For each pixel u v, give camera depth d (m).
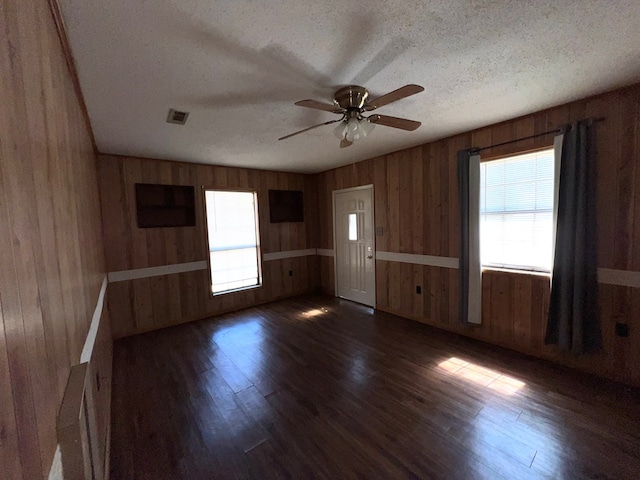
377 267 4.43
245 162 4.31
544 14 1.36
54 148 1.04
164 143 3.16
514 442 1.78
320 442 1.85
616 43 1.60
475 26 1.43
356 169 4.65
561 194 2.48
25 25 0.77
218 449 1.81
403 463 1.67
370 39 1.51
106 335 2.60
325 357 2.97
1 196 0.53
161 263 3.95
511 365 2.67
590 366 2.48
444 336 3.39
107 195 3.55
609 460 1.63
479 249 3.13
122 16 1.26
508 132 2.85
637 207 2.19
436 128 3.05
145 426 2.03
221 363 2.91
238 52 1.57
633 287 2.23
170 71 1.72
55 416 0.77
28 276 0.64
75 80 1.73
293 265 5.40
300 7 1.26
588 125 2.33
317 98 2.14
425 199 3.68
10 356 0.52
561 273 2.51
